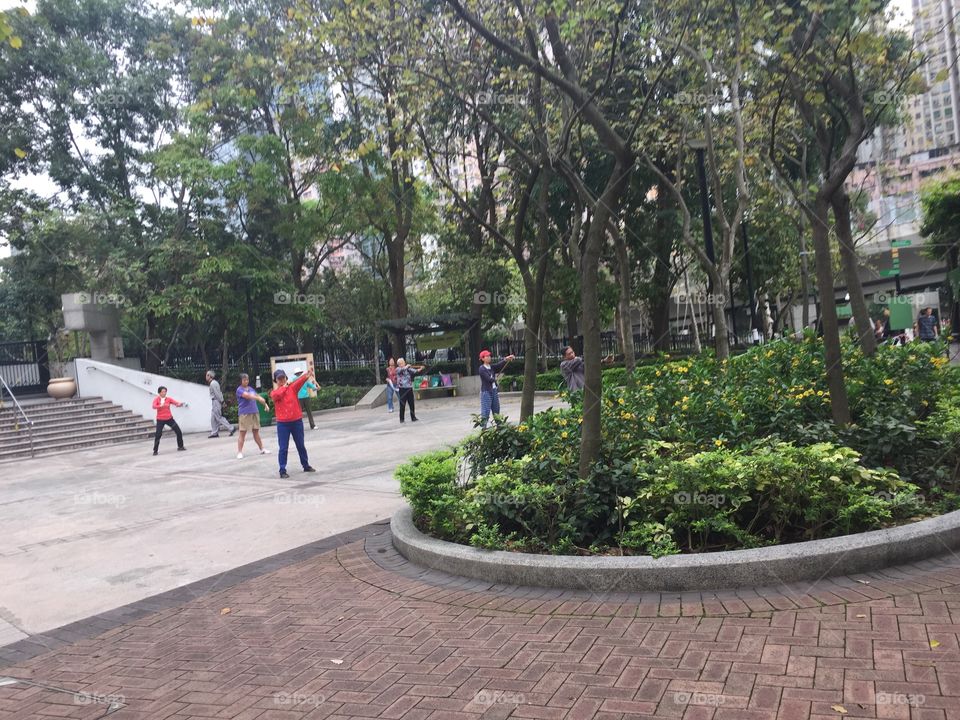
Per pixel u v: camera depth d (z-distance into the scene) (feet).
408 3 27.17
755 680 10.89
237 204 81.76
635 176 68.74
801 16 28.17
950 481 19.70
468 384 88.38
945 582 13.96
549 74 19.86
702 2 28.96
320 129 69.41
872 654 11.30
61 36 76.02
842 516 16.21
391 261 92.27
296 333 100.73
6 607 18.17
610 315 93.20
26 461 53.42
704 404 23.29
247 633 15.03
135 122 79.82
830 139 26.81
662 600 14.58
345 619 15.35
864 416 21.47
